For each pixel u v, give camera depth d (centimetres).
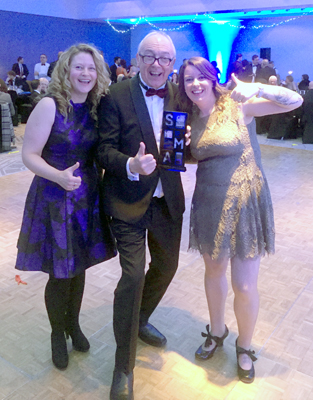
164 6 1211
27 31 1256
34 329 240
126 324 181
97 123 188
